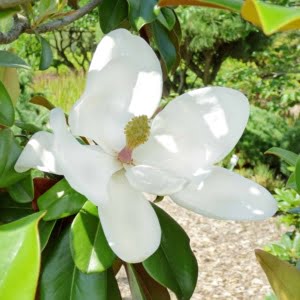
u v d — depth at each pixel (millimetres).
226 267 2553
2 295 257
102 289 362
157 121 375
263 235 2830
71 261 370
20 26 455
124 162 372
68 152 329
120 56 357
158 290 443
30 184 370
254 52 3695
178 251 391
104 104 373
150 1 476
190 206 356
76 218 353
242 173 3400
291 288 387
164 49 525
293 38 3301
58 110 325
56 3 459
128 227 336
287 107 3383
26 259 265
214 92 364
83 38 4816
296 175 375
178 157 374
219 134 364
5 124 373
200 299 2293
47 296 359
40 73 4574
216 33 3568
